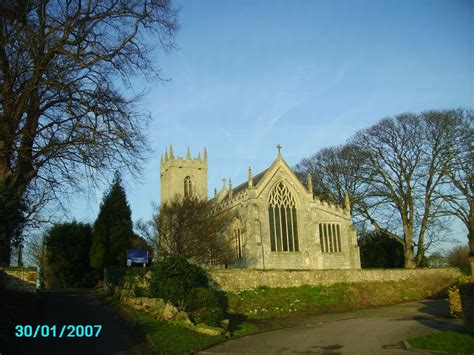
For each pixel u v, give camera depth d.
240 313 33.38
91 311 25.39
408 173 54.38
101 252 46.44
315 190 65.88
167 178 87.69
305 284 41.00
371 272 45.47
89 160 21.02
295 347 21.03
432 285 47.47
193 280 27.22
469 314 22.92
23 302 23.03
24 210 21.47
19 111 20.78
